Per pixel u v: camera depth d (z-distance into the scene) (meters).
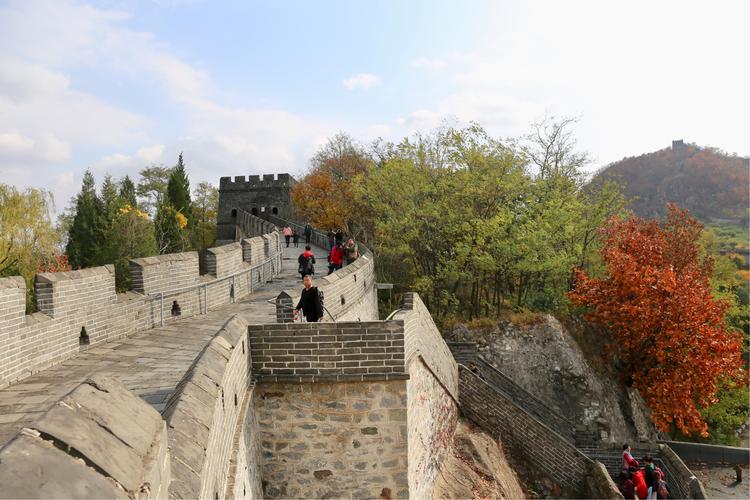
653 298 23.11
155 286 12.62
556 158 33.34
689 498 16.86
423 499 9.75
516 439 17.09
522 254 27.73
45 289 8.88
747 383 22.59
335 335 7.86
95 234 36.03
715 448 22.22
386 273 35.44
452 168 31.89
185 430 3.93
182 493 3.14
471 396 17.05
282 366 7.89
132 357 9.38
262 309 15.22
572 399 23.61
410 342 9.09
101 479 2.04
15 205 24.36
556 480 16.84
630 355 25.16
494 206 31.14
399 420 7.82
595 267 32.28
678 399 21.84
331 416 7.86
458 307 31.66
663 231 32.81
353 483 7.84
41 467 1.86
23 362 8.09
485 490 12.41
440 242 31.27
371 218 40.88
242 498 6.39
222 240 64.75
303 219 57.75
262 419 7.92
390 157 37.03
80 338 9.94
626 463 17.36
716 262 43.25
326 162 54.16
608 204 31.91
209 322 13.07
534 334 25.16
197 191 86.31
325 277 13.32
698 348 22.00
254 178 64.69
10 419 6.25
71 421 2.29
